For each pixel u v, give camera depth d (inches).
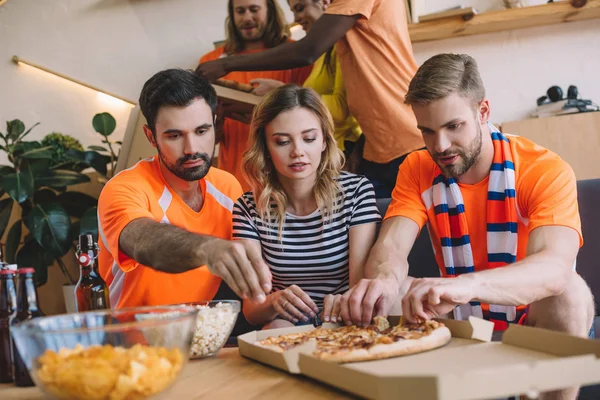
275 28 123.2
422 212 62.5
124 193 61.6
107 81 157.8
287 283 65.4
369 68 87.6
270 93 62.6
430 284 44.4
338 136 97.2
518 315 59.1
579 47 124.6
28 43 162.1
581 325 51.3
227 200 71.0
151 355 29.6
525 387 26.5
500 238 58.7
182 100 62.4
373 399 28.3
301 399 31.0
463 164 56.2
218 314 42.5
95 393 27.6
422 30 128.7
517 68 128.0
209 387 34.4
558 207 55.0
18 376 38.4
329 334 43.9
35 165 123.1
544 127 110.2
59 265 122.5
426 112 54.9
